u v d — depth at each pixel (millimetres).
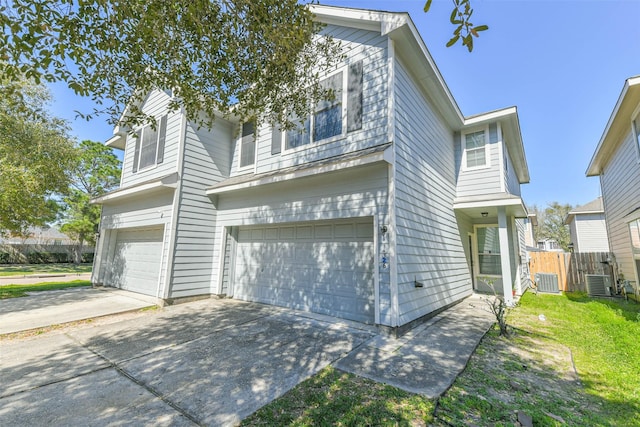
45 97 9531
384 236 4938
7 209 8828
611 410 2658
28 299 7664
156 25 3375
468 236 9648
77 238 22250
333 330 4988
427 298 5934
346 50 5988
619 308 7273
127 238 9539
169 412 2535
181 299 7160
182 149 7539
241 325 5281
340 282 5918
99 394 2838
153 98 8844
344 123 5797
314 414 2510
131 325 5297
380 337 4629
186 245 7406
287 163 6723
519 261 10203
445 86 6922
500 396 2885
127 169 9625
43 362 3629
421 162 6293
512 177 11094
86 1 2803
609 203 11273
